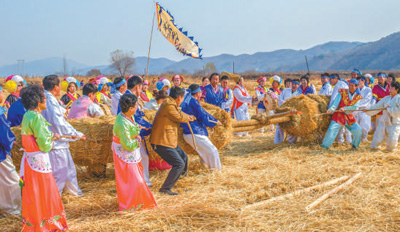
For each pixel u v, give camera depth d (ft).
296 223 15.67
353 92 27.48
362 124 30.53
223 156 26.99
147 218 16.35
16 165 20.48
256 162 24.97
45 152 15.44
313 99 29.45
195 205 17.43
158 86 32.42
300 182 20.80
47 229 15.35
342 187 19.52
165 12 29.22
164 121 19.36
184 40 30.01
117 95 23.18
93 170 22.72
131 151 17.16
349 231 14.98
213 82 32.96
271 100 27.04
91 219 16.62
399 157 24.98
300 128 27.84
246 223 15.60
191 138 22.25
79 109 23.71
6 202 17.47
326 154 26.48
